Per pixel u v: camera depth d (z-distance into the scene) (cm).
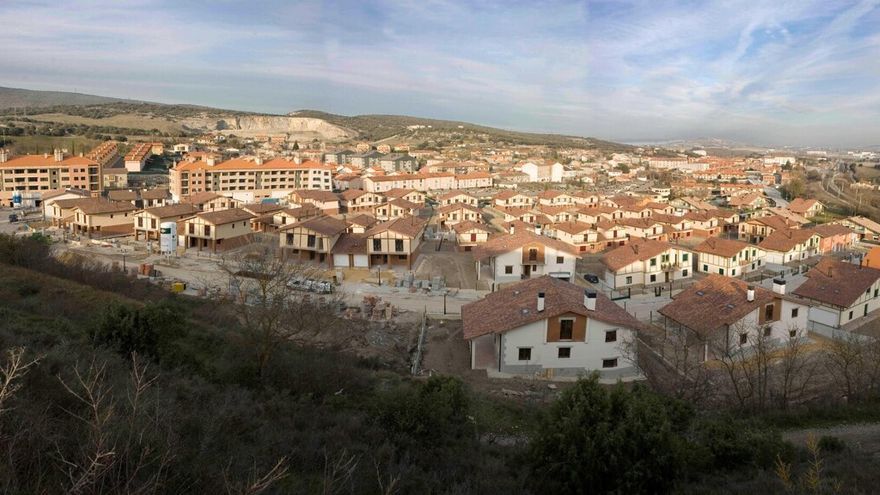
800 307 4131
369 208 12625
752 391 2794
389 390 2681
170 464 1041
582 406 1616
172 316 2767
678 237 10312
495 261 6369
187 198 10762
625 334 3606
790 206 13588
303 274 5762
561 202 13525
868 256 6625
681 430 2064
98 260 6506
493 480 1535
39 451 934
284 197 13938
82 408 1295
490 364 3738
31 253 4838
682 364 3584
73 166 12150
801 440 2283
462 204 10806
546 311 3550
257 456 1388
